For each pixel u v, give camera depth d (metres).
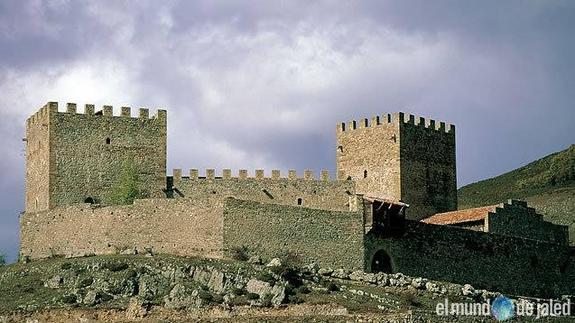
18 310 96.44
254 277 98.00
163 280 99.19
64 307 96.19
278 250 105.81
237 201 105.06
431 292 106.69
